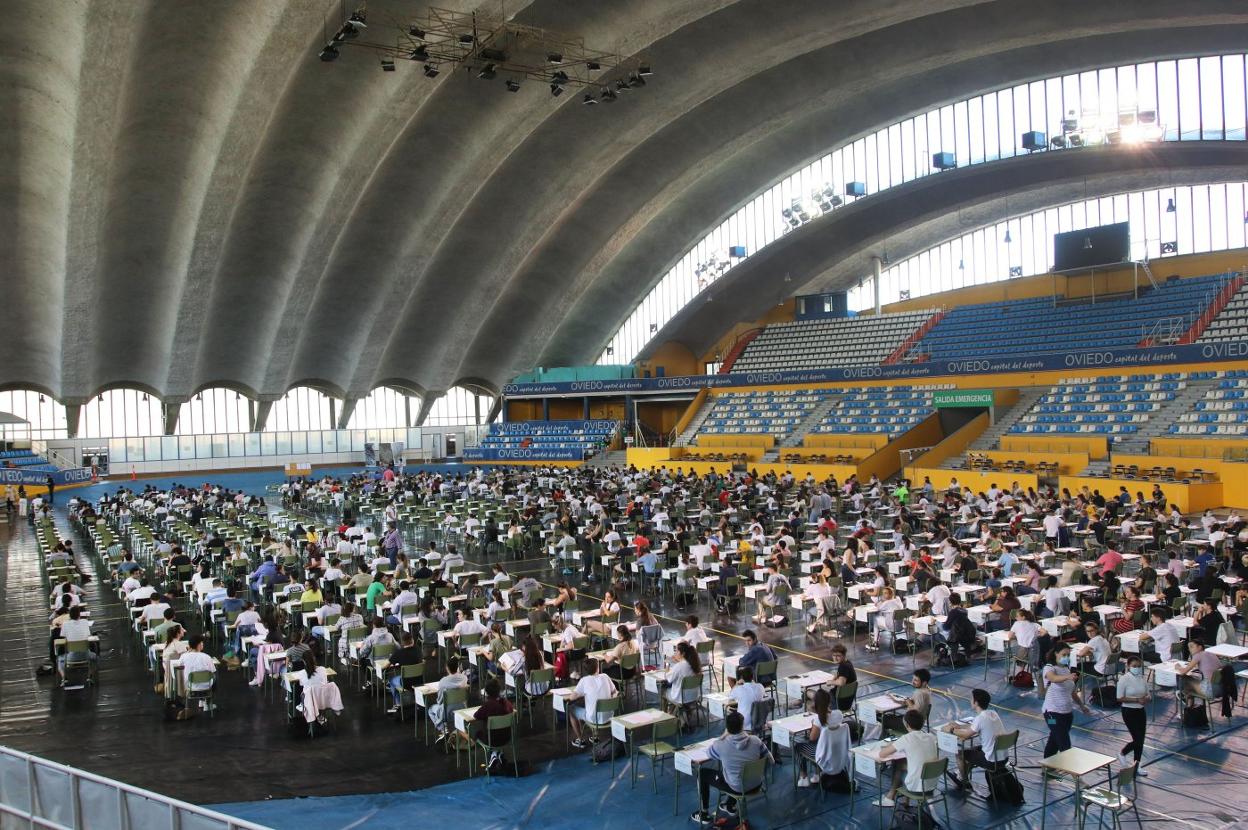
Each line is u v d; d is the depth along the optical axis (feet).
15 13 102.53
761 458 162.91
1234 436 112.06
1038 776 37.52
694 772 34.53
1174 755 38.96
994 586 58.44
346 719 48.08
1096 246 160.97
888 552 79.66
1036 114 159.43
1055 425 134.31
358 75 136.67
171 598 77.41
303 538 94.07
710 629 64.54
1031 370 147.54
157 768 41.39
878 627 57.52
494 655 50.03
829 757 35.09
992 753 34.32
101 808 28.37
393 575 69.77
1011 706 45.96
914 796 31.94
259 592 72.95
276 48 115.44
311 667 44.98
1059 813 33.99
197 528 112.78
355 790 38.34
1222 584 54.49
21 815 31.07
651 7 127.44
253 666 57.16
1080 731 42.11
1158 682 42.96
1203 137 143.02
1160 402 126.93
